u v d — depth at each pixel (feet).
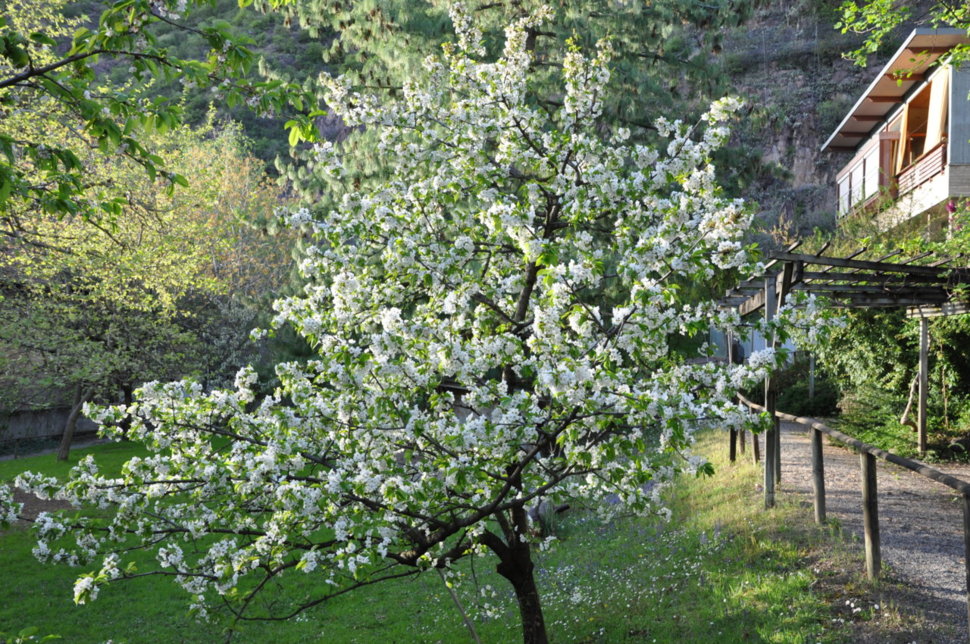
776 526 28.04
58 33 52.70
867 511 21.98
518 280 23.52
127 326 70.33
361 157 47.62
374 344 18.29
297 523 18.74
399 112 27.32
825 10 158.71
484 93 26.45
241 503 19.62
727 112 22.45
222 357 84.89
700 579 26.02
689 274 18.04
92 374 62.90
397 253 21.08
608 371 16.61
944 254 35.94
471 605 31.63
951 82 51.47
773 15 164.66
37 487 18.67
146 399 20.07
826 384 60.59
